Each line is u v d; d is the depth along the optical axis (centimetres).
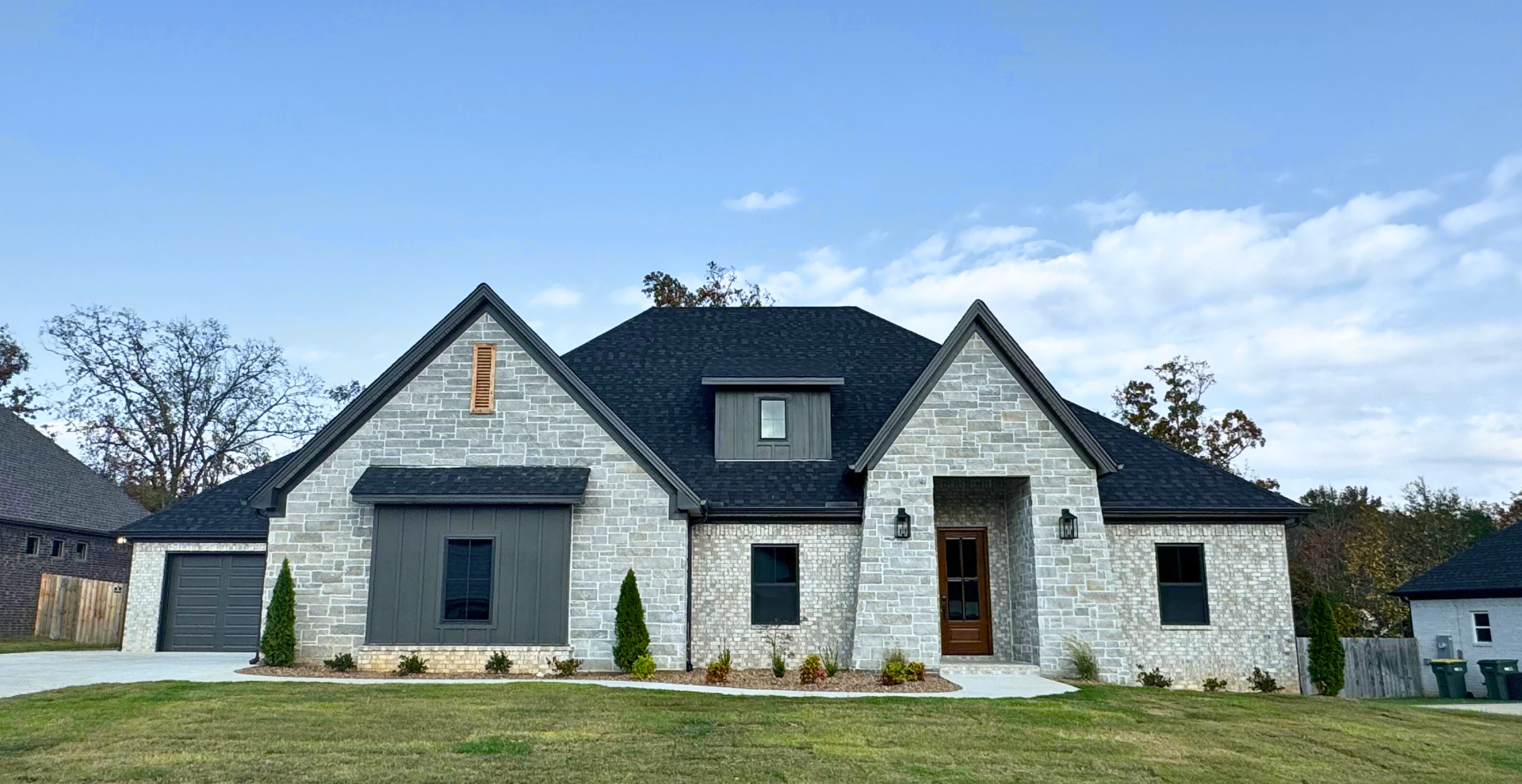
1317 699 1639
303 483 1838
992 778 991
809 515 1922
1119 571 1945
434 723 1184
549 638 1775
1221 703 1509
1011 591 1975
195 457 4950
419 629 1772
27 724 1153
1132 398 4469
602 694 1440
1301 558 4459
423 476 1822
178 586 2403
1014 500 1972
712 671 1700
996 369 1895
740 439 2084
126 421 4731
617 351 2408
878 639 1781
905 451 1858
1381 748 1230
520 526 1809
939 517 2019
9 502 3030
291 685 1493
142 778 908
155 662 1948
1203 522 1964
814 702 1422
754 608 1925
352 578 1800
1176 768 1072
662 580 1808
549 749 1058
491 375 1889
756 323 2539
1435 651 2700
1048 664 1781
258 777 917
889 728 1226
